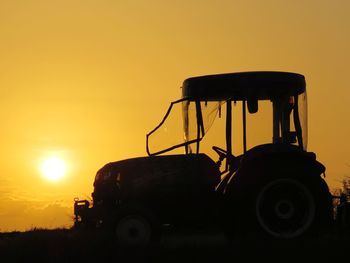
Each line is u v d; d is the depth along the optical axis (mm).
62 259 11273
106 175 15602
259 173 12523
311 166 12633
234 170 13758
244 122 13773
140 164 15234
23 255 11703
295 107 13688
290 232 12336
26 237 13516
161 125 14398
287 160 12633
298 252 9953
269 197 12500
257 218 12438
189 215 14695
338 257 9633
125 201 15266
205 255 10266
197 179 14531
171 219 14820
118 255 10992
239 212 12516
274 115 13688
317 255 9766
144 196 15016
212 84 13898
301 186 12414
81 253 11398
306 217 12367
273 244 10547
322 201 12352
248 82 13750
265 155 12602
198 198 14586
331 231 13492
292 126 13680
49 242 12297
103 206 15680
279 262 9578
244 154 12852
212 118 13969
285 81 13688
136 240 14883
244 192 12516
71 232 15125
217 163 14359
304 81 13852
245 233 12484
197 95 14000
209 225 14648
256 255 9984
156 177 14977
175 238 15023
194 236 15055
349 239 11109
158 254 10633
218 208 13867
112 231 14938
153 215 14852
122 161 15547
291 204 12438
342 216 15547
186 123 14234
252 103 13727
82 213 16344
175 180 14789
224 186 13688
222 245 10906
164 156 15062
